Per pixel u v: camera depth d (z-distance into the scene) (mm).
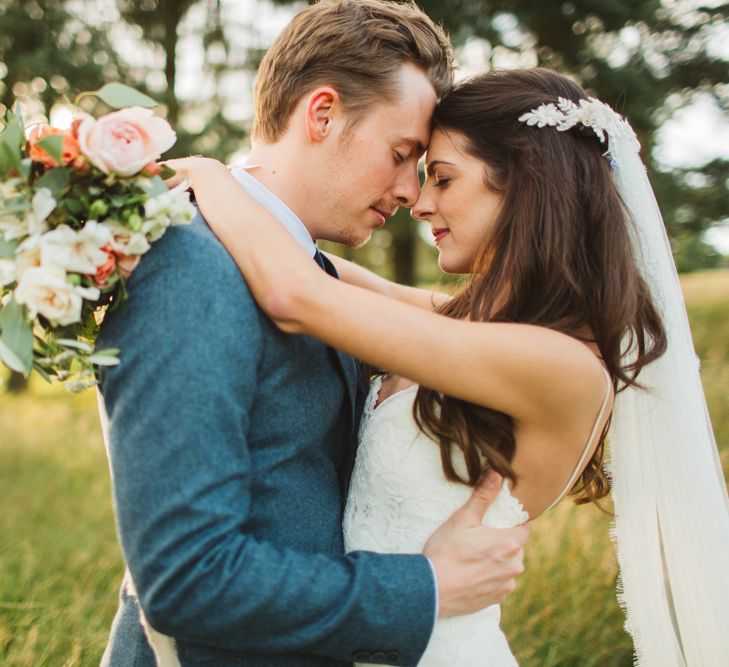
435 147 1689
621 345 1767
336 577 1243
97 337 1270
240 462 1209
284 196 1592
